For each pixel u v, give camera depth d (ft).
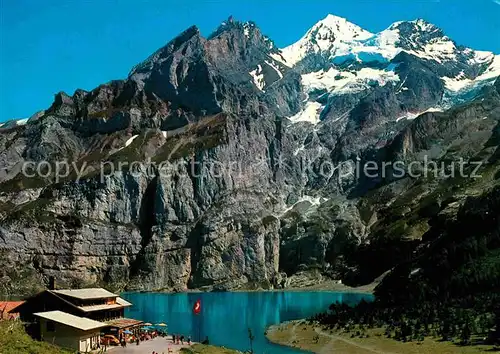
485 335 388.57
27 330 370.12
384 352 390.63
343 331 491.72
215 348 417.69
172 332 543.80
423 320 458.50
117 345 408.46
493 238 580.30
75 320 378.53
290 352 431.84
